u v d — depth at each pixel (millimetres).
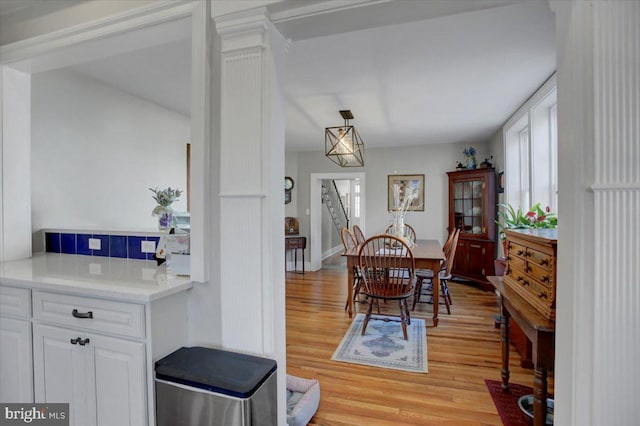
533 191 3264
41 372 1508
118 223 3104
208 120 1482
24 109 2197
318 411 1936
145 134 3398
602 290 1002
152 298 1298
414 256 3359
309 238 6406
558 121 1165
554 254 1368
